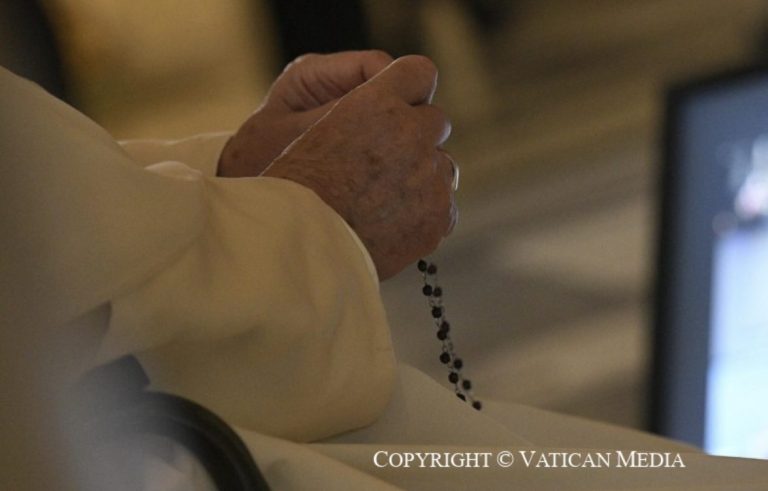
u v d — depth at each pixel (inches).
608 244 566.6
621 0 877.2
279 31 670.5
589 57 815.7
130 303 98.7
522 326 491.5
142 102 712.4
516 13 811.4
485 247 578.2
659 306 310.2
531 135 730.2
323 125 127.4
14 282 92.1
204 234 106.4
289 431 111.3
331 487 101.8
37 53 379.2
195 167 157.0
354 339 113.4
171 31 703.7
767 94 295.9
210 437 97.4
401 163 125.9
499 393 440.8
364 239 125.7
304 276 110.8
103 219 97.1
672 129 299.4
